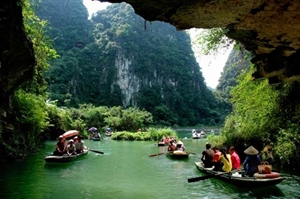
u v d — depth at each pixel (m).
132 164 14.67
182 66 109.94
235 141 16.48
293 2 5.25
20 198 8.44
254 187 9.30
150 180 10.95
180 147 18.33
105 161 15.59
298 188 9.32
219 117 97.44
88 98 89.06
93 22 115.31
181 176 11.67
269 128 14.40
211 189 9.48
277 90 14.01
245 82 15.69
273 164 12.92
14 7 7.39
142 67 99.50
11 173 11.64
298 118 12.88
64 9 108.62
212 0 5.50
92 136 32.84
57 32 98.56
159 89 98.56
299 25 5.93
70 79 83.81
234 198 8.45
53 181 10.62
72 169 13.04
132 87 96.44
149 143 27.75
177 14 6.18
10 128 14.07
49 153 17.55
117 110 52.88
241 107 16.67
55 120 29.14
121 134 32.88
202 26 6.75
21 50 8.35
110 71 96.44
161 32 117.00
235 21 6.30
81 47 100.94
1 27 7.25
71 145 16.48
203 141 29.86
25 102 16.33
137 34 106.19
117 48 99.56
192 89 106.38
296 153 11.81
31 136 17.06
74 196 8.76
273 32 6.48
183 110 96.62
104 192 9.26
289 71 7.67
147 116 53.19
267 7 5.54
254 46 7.69
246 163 10.02
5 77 9.01
